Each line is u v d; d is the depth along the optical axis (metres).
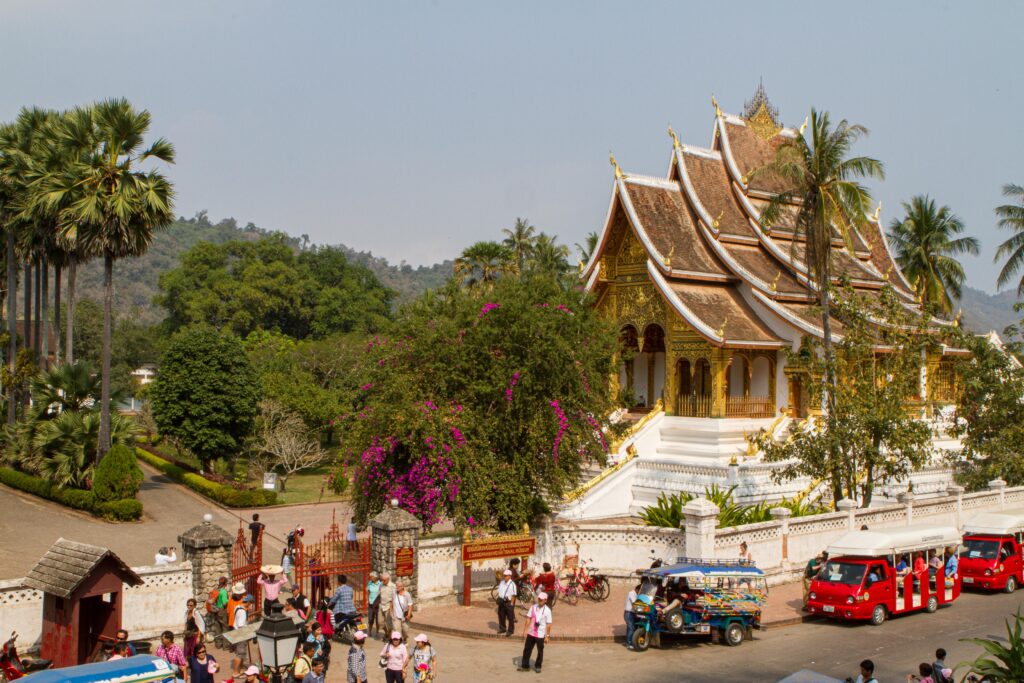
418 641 18.00
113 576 19.41
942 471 42.75
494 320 29.81
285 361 69.00
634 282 48.44
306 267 113.62
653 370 50.91
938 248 62.44
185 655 19.14
